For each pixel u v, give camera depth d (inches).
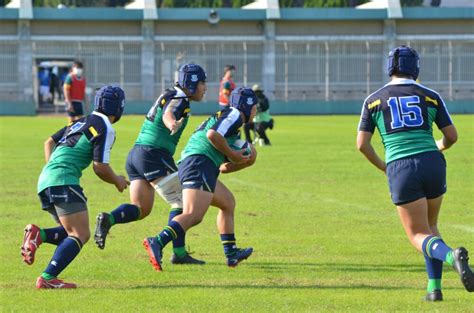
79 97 2854.3
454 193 1678.2
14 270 999.6
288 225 1328.7
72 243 890.1
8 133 3639.3
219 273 985.5
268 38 6063.0
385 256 1080.8
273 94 6092.5
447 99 6117.1
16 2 6186.0
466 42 6127.0
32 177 1991.9
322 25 6107.3
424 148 818.2
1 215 1429.6
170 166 1031.0
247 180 1929.1
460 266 755.4
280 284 923.4
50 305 822.5
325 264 1034.7
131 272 987.9
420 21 6136.8
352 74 6136.8
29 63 5915.4
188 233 1259.8
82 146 896.9
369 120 844.6
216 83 6058.1
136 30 6008.9
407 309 801.6
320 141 3122.5
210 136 943.7
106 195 1692.9
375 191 1732.3
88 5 7677.2
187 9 5999.0
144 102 5728.3
